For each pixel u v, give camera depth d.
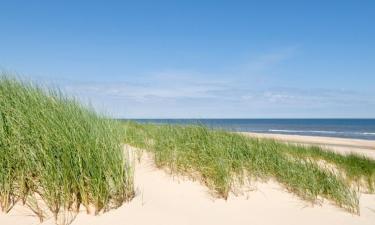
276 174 5.91
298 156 8.02
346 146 19.61
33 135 3.77
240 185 5.17
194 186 4.92
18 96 4.51
